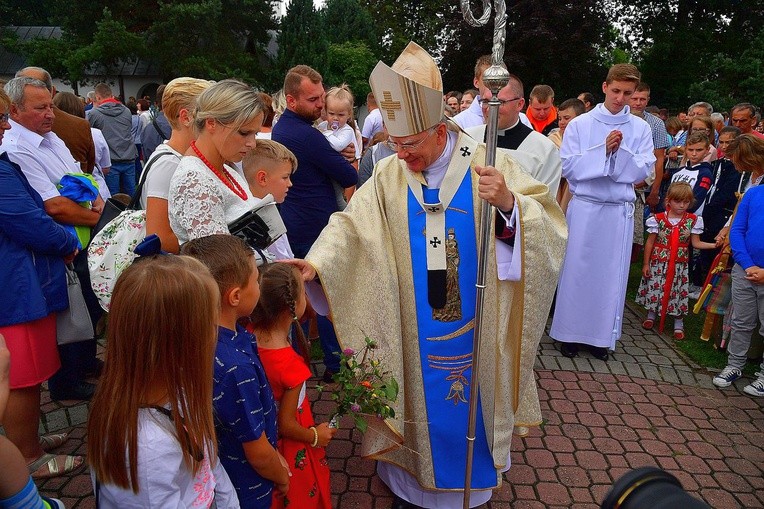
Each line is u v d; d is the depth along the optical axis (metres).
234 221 2.34
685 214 5.41
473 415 2.50
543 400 4.21
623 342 5.33
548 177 3.79
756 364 4.88
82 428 3.63
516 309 2.66
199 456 1.63
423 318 2.66
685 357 5.03
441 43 25.83
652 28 28.66
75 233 3.25
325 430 2.42
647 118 7.00
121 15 26.41
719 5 28.17
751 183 4.54
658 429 3.87
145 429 1.56
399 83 2.35
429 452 2.71
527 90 23.27
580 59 22.89
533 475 3.35
